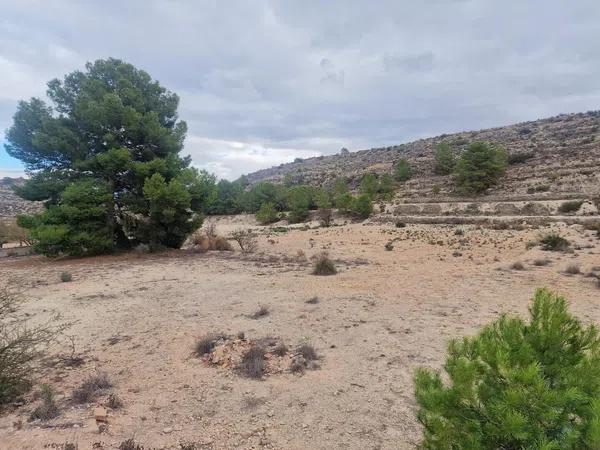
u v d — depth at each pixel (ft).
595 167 179.11
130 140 84.84
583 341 9.74
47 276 57.00
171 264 66.28
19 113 81.87
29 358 19.65
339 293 40.34
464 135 440.04
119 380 20.89
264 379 20.54
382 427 15.79
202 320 31.76
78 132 83.51
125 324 31.40
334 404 17.74
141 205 81.66
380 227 147.84
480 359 9.93
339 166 476.95
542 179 187.11
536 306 10.58
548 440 7.81
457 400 8.97
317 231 144.15
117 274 57.00
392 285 43.93
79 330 30.12
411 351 23.86
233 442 14.96
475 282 44.32
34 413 16.90
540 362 9.29
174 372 21.79
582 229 98.99
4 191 298.76
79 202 77.05
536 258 61.05
